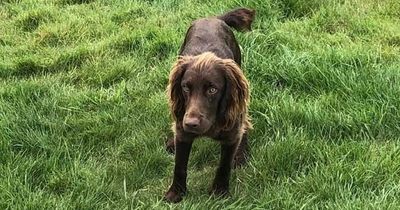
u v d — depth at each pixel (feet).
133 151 5.55
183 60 4.63
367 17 7.66
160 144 5.64
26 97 6.17
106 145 5.65
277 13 7.57
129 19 8.11
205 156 5.47
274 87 6.24
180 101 4.62
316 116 5.60
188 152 4.87
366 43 7.03
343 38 7.12
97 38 7.72
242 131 4.91
